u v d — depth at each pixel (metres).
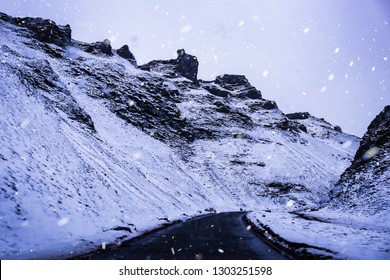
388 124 38.41
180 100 108.12
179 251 8.59
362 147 41.16
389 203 24.55
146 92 88.56
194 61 154.00
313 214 30.03
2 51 40.84
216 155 80.75
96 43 115.62
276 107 146.75
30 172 12.22
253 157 84.88
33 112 19.59
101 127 53.41
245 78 174.50
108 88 76.94
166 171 51.12
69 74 74.19
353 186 33.84
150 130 73.06
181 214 28.84
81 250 7.72
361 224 20.19
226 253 8.46
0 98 16.52
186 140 82.88
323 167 96.50
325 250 8.26
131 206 19.30
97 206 14.88
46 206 10.83
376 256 7.45
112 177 22.52
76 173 16.66
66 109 35.28
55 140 18.58
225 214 36.25
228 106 115.25
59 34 97.62
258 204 64.69
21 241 8.05
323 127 182.75
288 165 85.38
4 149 12.16
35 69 39.50
